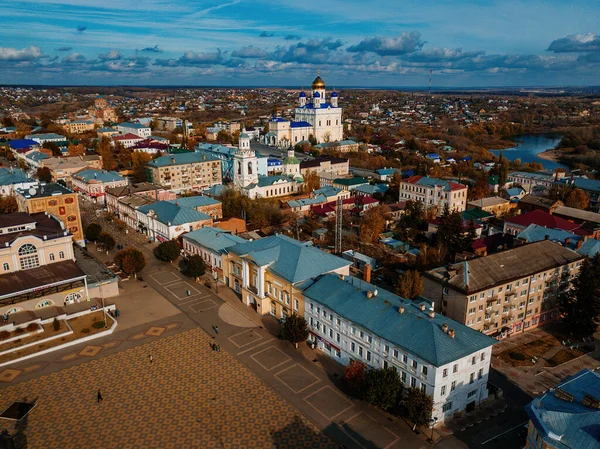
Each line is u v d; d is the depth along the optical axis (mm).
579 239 127375
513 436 76125
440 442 74625
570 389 63062
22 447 73250
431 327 81438
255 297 116812
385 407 78375
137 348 101188
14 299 111938
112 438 75438
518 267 108375
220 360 96812
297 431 77062
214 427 77938
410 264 142500
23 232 125250
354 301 93750
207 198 183000
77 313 113875
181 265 147375
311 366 95000
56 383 89312
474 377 80875
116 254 146500
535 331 111688
